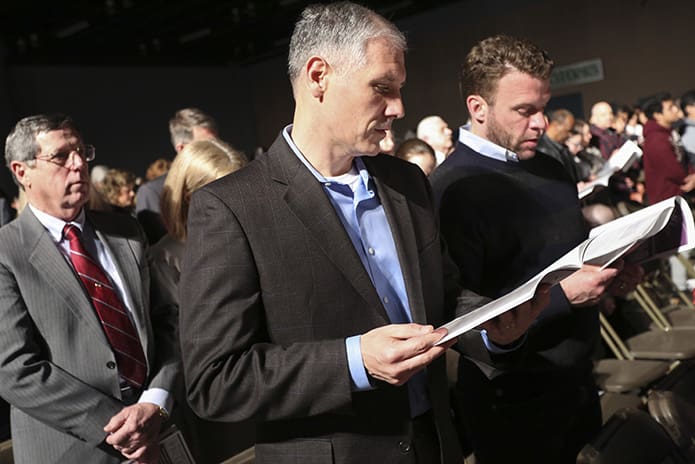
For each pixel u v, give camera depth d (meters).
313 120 1.29
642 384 3.02
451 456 1.38
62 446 1.80
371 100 1.21
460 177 1.95
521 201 1.93
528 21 10.38
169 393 1.92
